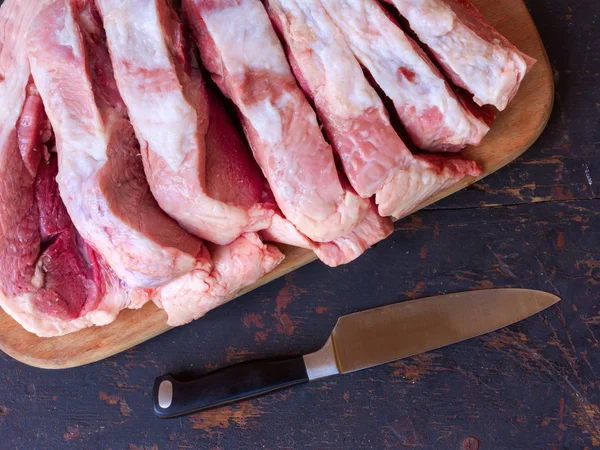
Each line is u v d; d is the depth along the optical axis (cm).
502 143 45
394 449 47
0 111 42
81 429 48
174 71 38
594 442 46
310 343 48
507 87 39
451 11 38
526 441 46
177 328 49
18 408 49
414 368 47
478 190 49
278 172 39
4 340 46
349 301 48
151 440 48
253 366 45
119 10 38
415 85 39
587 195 48
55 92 39
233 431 47
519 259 48
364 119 39
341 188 39
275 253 44
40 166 43
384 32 38
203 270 42
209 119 40
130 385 48
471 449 46
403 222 49
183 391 45
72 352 46
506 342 47
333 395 47
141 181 41
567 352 47
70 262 44
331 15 38
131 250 39
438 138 41
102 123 39
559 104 49
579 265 48
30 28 40
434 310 46
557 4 51
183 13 40
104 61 40
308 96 40
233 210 40
